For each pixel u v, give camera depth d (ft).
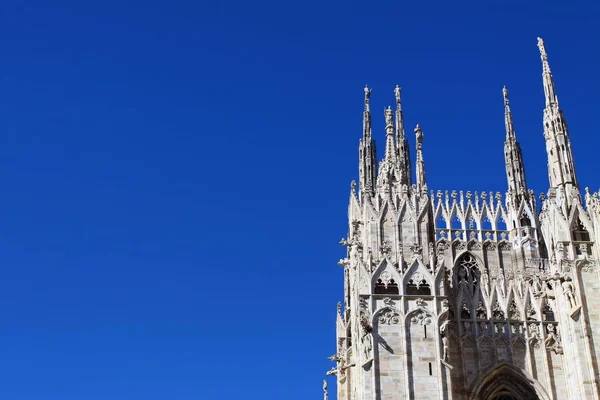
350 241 215.72
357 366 188.34
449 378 174.40
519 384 183.21
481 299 191.01
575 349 176.45
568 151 202.59
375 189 209.15
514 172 240.73
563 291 182.39
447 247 230.68
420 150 239.91
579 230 188.34
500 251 231.50
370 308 179.73
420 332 178.19
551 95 210.79
